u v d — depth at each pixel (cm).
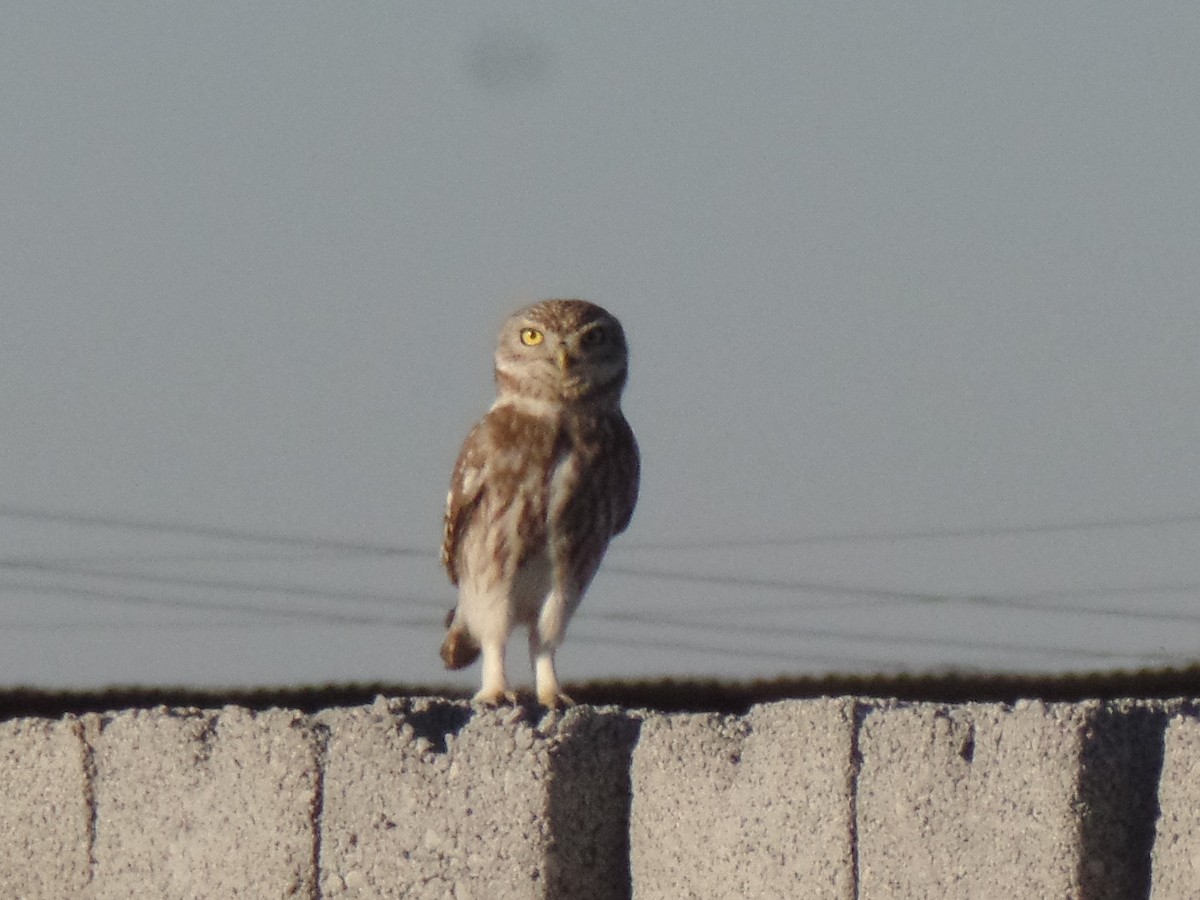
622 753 1132
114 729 1310
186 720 1272
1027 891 951
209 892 1248
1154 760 955
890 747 1003
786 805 1038
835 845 1016
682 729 1087
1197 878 912
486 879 1134
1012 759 962
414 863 1162
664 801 1091
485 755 1139
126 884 1295
